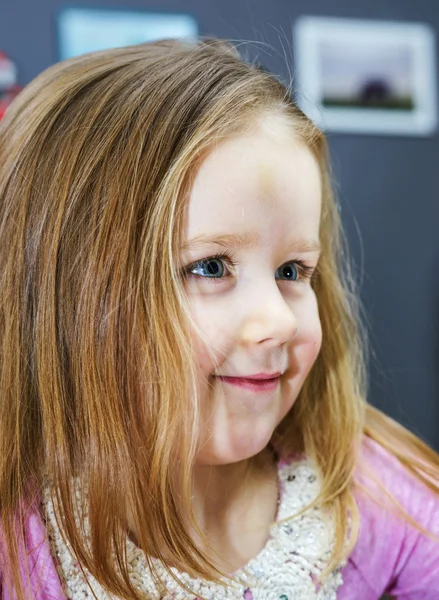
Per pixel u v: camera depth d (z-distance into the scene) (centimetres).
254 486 48
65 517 42
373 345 111
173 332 39
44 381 43
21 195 44
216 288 40
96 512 41
